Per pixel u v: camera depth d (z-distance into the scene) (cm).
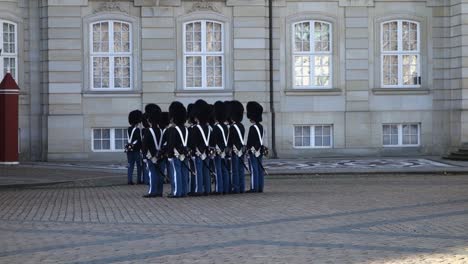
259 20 4081
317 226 1700
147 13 4028
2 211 2078
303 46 4141
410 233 1590
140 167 3003
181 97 4047
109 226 1753
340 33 4153
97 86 4028
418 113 4181
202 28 4069
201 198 2380
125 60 4047
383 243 1468
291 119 4109
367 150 4153
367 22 4159
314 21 4144
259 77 4075
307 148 4119
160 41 4038
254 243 1485
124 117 4019
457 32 4109
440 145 4203
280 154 4097
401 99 4178
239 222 1786
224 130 2492
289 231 1631
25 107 4006
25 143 4006
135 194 2561
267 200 2264
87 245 1502
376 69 4175
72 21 3994
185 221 1820
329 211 1967
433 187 2664
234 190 2511
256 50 4081
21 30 4003
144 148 2455
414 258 1313
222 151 2478
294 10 4122
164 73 4041
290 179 3131
